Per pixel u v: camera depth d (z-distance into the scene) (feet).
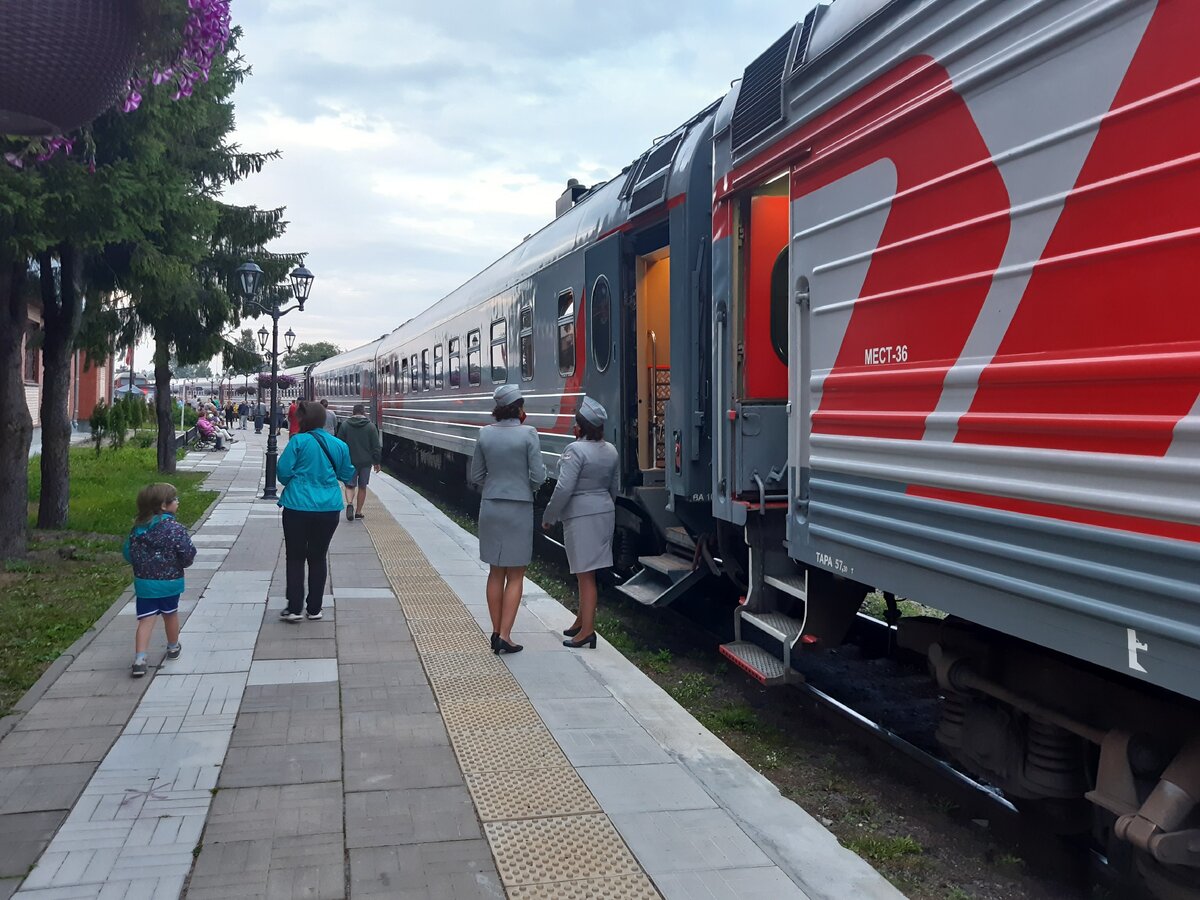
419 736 14.75
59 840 10.95
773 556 18.20
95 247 29.32
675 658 22.47
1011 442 10.18
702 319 20.59
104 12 7.66
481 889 10.09
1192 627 7.93
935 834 13.21
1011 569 10.24
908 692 19.62
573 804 12.32
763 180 16.51
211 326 52.95
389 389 77.82
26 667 17.97
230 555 31.60
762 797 12.67
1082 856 12.26
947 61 11.30
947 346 11.28
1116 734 10.39
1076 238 9.30
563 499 19.77
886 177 12.62
